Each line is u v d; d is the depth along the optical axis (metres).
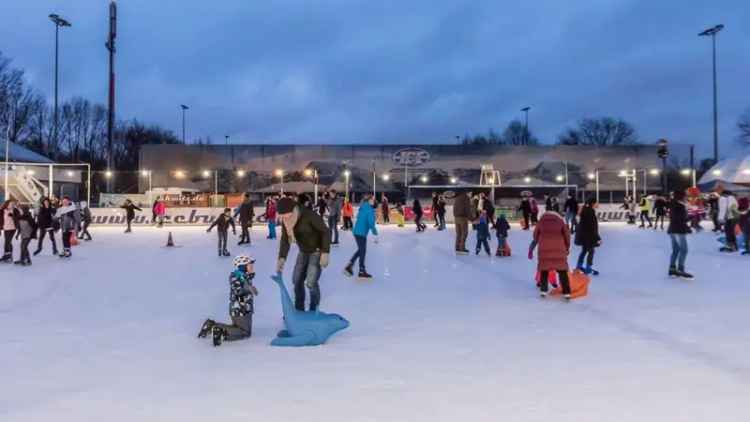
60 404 4.25
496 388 4.59
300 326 5.98
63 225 15.19
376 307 8.09
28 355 5.61
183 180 42.75
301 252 6.98
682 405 4.21
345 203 26.86
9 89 62.44
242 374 4.98
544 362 5.32
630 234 23.30
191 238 22.30
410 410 4.11
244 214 19.03
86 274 11.76
